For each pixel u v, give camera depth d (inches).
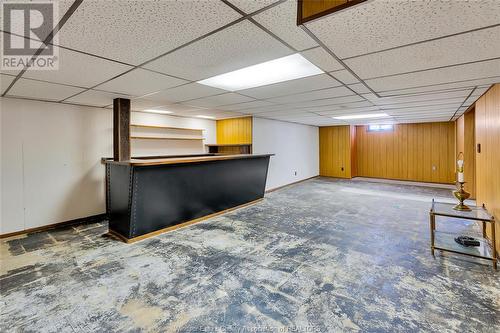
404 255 107.6
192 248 116.4
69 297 79.1
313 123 311.6
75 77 94.7
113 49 67.8
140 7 47.3
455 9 47.5
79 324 67.3
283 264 100.3
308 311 72.0
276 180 268.1
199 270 95.7
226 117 240.4
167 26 55.4
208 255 108.9
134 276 91.5
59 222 152.7
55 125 150.6
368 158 351.3
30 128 141.7
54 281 88.4
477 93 127.6
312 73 92.6
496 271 92.5
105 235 135.4
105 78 96.6
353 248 115.6
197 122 241.9
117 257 107.2
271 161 259.3
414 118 255.3
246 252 111.9
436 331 63.6
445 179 297.4
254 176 204.8
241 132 240.5
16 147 137.5
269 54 73.0
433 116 235.6
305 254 109.4
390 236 130.3
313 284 85.8
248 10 49.3
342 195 237.5
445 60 77.9
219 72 90.4
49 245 121.4
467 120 208.7
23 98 137.3
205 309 73.2
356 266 98.2
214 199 167.9
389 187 279.7
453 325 65.6
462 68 85.8
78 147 160.1
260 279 89.2
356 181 321.7
